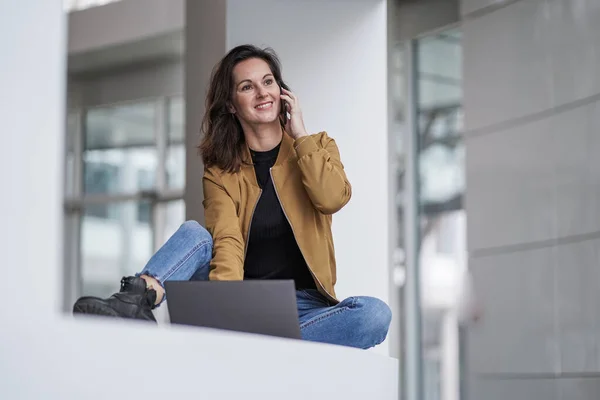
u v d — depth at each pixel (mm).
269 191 3391
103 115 10547
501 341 6605
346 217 4863
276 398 2148
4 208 1540
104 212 10586
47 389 1553
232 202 3361
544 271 6324
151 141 10375
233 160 3420
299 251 3363
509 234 6559
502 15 6605
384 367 2863
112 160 10523
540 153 6367
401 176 7219
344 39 4957
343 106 4926
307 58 4902
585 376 6020
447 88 7086
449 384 6941
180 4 8672
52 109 1643
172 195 10188
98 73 9797
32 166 1599
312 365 2338
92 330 1634
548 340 6277
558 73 6273
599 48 6016
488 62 6691
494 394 6625
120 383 1674
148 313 2715
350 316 3197
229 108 3455
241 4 4738
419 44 7285
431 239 7133
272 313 2723
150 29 8828
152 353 1747
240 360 2014
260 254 3365
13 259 1546
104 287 10547
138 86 9633
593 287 6000
